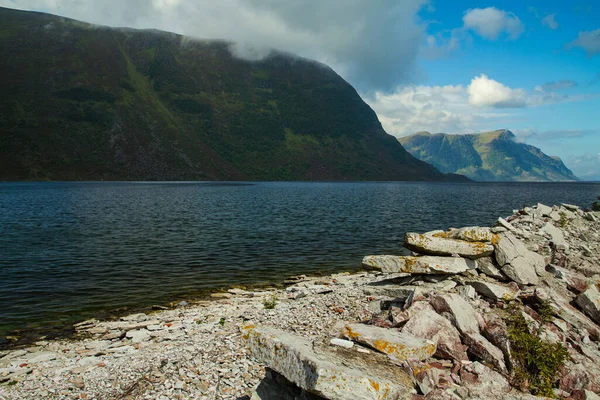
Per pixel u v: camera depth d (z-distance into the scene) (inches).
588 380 362.0
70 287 986.1
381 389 289.7
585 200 4360.2
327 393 282.7
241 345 527.5
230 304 831.7
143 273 1130.7
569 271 572.7
